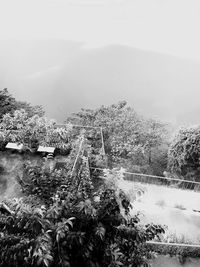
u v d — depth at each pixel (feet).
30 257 12.56
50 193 21.50
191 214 30.68
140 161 48.75
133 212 29.73
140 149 48.34
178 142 42.29
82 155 32.73
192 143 39.86
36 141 36.68
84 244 13.52
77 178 24.44
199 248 24.30
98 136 46.44
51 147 35.55
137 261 15.79
